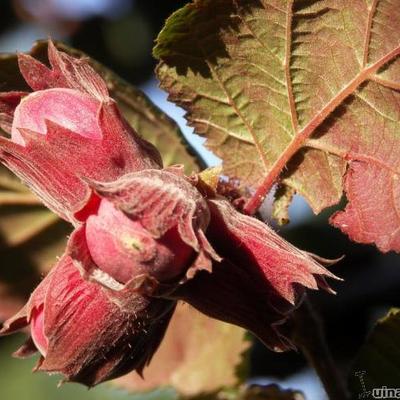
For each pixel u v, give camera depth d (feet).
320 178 0.96
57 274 0.85
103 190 0.81
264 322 0.85
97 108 0.86
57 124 0.85
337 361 1.22
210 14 0.93
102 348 0.86
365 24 0.91
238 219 0.86
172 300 0.85
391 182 0.93
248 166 0.97
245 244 0.85
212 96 0.96
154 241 0.81
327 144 0.95
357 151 0.94
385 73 0.92
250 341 1.11
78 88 0.88
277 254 0.85
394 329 0.96
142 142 0.87
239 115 0.96
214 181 0.86
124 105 1.04
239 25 0.93
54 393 1.39
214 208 0.85
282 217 0.96
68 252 0.81
